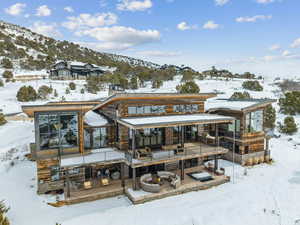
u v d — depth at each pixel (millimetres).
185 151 17062
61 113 15820
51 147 15742
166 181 16484
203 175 17359
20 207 13297
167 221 11648
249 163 21156
